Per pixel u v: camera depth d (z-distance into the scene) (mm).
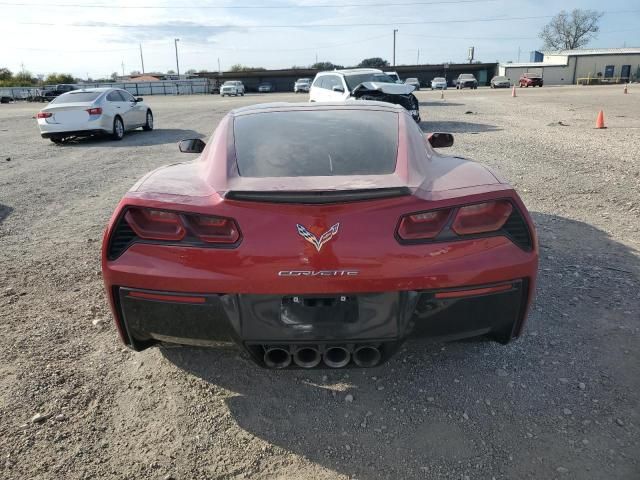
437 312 2242
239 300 2215
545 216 5398
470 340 2494
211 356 2949
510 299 2326
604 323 3148
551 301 3443
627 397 2475
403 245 2186
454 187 2371
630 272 3885
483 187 2369
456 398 2523
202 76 80562
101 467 2135
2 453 2203
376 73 15117
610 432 2256
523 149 9938
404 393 2578
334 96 14523
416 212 2209
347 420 2398
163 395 2607
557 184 6785
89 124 13203
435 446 2217
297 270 2164
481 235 2275
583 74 76375
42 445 2256
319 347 2260
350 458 2168
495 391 2562
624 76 75188
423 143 2938
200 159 3055
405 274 2182
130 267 2291
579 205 5781
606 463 2086
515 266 2287
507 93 39594
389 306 2213
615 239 4641
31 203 6711
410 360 2857
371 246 2166
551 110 20484
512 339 2490
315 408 2490
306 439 2285
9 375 2770
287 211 2188
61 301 3684
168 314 2289
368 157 2633
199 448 2242
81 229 5473
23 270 4281
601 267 3994
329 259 2158
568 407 2424
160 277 2246
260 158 2650
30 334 3209
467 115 18750
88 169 9359
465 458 2145
